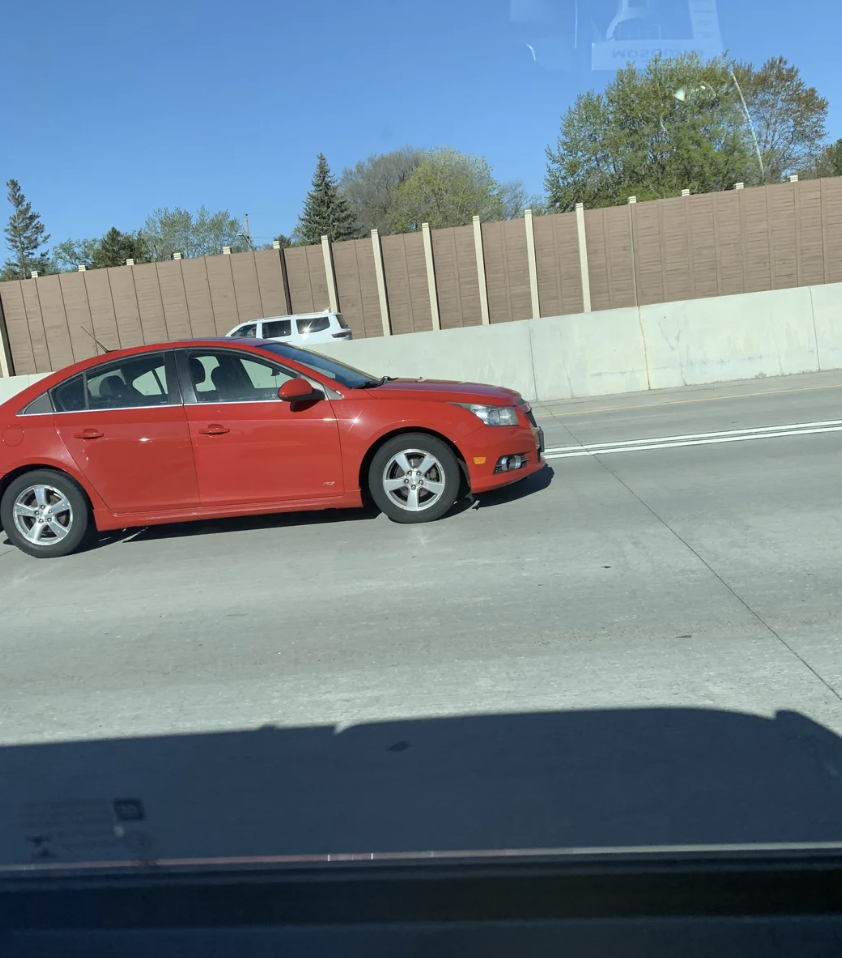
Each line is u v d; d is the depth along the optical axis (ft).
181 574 19.47
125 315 148.46
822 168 163.22
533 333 50.57
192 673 13.58
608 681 11.97
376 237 146.51
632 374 49.88
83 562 21.40
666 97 146.41
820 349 49.14
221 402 21.22
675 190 150.30
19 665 14.64
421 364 51.19
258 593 17.49
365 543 20.51
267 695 12.50
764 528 18.94
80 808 9.73
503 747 10.42
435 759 10.27
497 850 8.35
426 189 212.02
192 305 148.25
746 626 13.51
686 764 9.69
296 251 146.82
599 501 22.70
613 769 9.71
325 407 21.02
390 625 14.97
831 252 144.36
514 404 22.07
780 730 10.27
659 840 8.31
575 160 154.81
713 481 23.97
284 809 9.42
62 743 11.50
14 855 8.82
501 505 23.09
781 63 146.61
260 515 24.88
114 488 21.24
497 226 146.72
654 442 31.17
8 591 19.38
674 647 12.94
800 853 7.93
